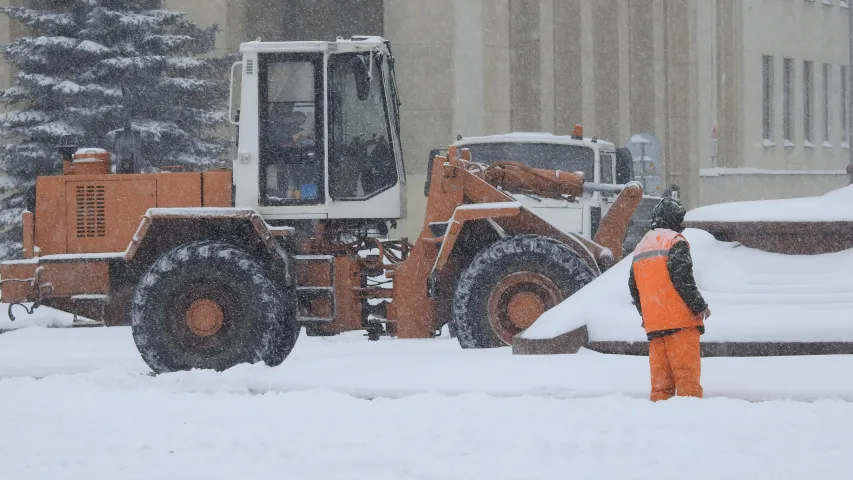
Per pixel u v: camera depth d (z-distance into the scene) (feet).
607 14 476.95
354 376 105.91
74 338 163.63
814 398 92.17
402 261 139.85
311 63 135.33
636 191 136.98
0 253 291.79
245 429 84.48
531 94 444.14
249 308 122.83
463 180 134.51
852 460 70.28
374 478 67.31
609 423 82.99
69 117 293.64
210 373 108.06
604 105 479.00
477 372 104.63
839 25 645.10
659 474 67.26
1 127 296.51
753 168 570.46
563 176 148.77
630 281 94.58
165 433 83.46
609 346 110.73
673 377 92.79
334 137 135.44
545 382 99.45
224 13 384.06
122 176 136.46
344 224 140.87
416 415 88.43
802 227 113.09
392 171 136.67
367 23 415.64
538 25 440.45
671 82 503.20
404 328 134.62
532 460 71.67
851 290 109.09
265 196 135.03
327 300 131.23
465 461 71.61
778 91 591.37
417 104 406.62
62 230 136.77
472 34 407.44
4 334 169.27
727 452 72.90
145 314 123.03
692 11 503.20
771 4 585.22
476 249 135.03
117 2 304.09
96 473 70.44
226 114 310.24
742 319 107.24
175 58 304.50
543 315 115.85
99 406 96.02
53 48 295.89
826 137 640.58
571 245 131.54
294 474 68.90
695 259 114.32
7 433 84.43
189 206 135.33
